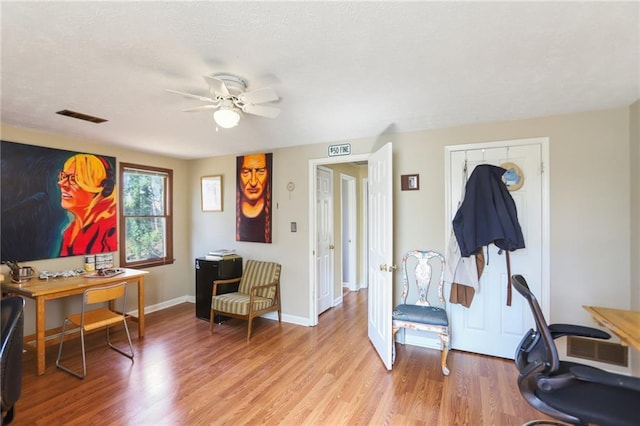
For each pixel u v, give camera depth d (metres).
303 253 3.93
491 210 2.76
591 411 1.45
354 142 3.58
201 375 2.66
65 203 3.44
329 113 2.68
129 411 2.16
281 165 4.06
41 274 3.13
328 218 4.59
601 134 2.62
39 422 2.03
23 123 2.91
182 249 4.84
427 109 2.59
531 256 2.83
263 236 4.16
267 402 2.28
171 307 4.62
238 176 4.38
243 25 1.42
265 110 2.16
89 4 1.25
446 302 3.14
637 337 1.62
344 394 2.38
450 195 3.12
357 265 5.82
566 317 2.72
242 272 4.31
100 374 2.67
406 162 3.29
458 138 3.09
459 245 2.89
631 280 2.51
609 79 2.03
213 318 3.73
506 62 1.79
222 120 2.04
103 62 1.75
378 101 2.40
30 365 2.81
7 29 1.42
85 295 2.66
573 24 1.42
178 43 1.56
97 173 3.74
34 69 1.83
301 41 1.56
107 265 3.79
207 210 4.70
